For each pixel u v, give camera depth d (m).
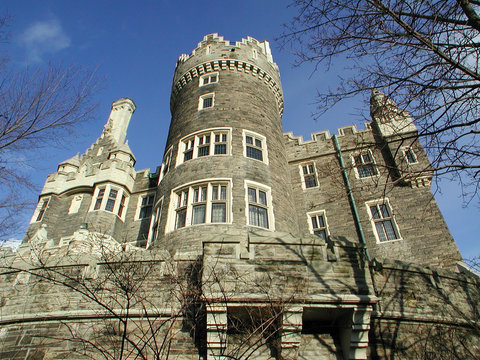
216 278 7.62
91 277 9.84
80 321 9.12
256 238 8.86
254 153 16.00
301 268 8.48
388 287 9.77
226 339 7.76
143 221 20.28
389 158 18.02
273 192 14.56
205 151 15.79
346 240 9.20
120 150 23.69
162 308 8.85
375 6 6.86
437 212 15.62
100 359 8.23
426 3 6.60
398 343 8.91
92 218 19.36
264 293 7.80
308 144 20.94
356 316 8.02
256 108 18.25
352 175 18.02
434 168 6.89
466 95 6.72
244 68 20.45
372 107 7.92
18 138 9.02
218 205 13.41
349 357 8.08
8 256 11.91
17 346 9.01
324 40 7.48
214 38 22.48
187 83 21.09
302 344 8.49
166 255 9.92
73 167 24.16
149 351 8.22
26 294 10.15
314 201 17.97
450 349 9.27
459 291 10.82
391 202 16.58
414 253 14.83
